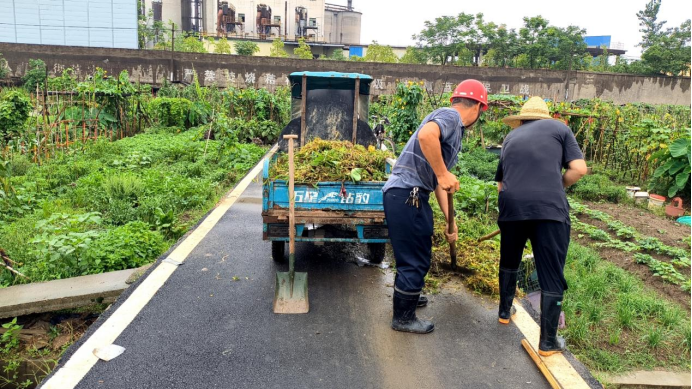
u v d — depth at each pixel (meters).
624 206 9.35
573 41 51.00
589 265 5.66
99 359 3.30
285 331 3.76
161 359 3.33
